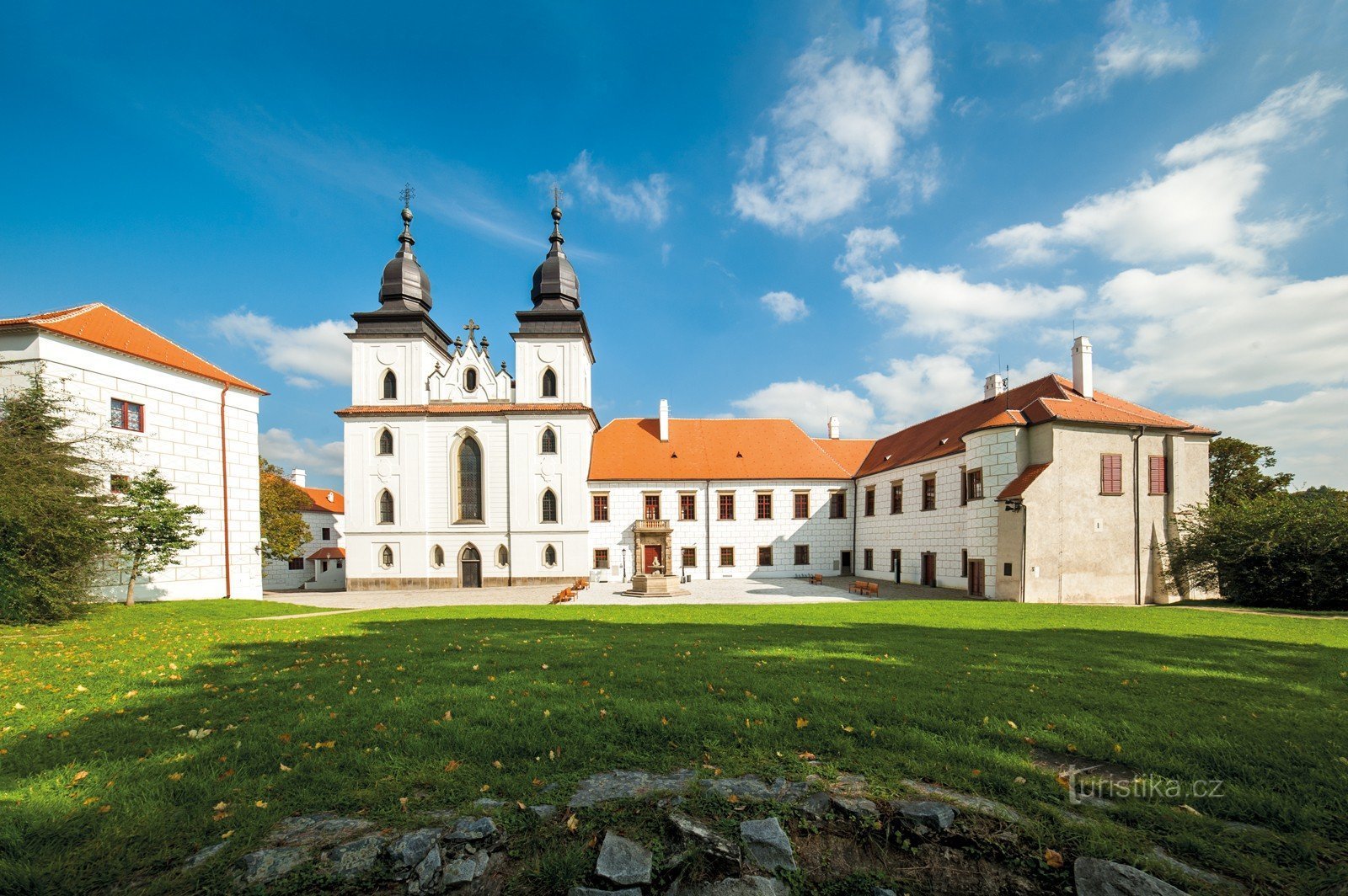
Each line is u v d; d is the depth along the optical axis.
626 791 5.20
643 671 9.24
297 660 10.70
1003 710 7.06
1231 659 10.58
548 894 4.41
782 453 45.97
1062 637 13.55
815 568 43.31
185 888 4.15
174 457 26.36
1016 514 26.12
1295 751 5.83
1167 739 6.11
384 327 43.00
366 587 40.84
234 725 6.81
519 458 41.47
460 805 4.98
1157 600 26.88
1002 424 27.48
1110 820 4.80
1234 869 4.27
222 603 24.28
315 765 5.62
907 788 5.21
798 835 4.84
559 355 42.97
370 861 4.42
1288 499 25.39
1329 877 4.14
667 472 43.62
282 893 4.16
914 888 4.60
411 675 9.32
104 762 5.72
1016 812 4.91
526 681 8.69
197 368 27.67
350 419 41.56
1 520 15.71
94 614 18.78
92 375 23.55
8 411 19.73
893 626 15.80
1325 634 14.21
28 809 4.80
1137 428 27.22
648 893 4.43
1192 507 27.34
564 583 41.03
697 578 42.66
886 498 38.75
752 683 8.36
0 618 15.81
